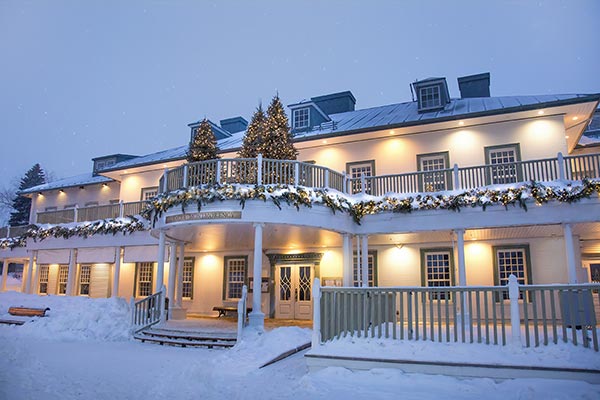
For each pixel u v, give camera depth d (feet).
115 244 72.23
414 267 60.90
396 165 63.93
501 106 60.03
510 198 47.09
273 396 25.43
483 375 26.03
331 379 27.45
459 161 60.80
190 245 68.03
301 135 69.82
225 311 69.67
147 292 80.23
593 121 83.76
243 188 47.32
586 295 26.91
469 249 58.80
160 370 32.60
